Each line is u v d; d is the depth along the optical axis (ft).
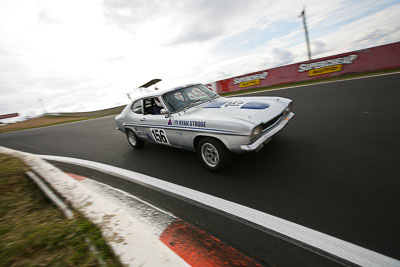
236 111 9.72
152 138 13.02
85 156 16.15
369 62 32.60
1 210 7.82
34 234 6.00
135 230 5.49
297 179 8.21
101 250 5.00
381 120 12.87
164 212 7.30
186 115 10.72
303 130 13.62
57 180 9.37
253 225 6.10
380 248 4.83
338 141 11.05
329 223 5.78
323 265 4.61
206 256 5.14
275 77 41.37
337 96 21.40
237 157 10.94
